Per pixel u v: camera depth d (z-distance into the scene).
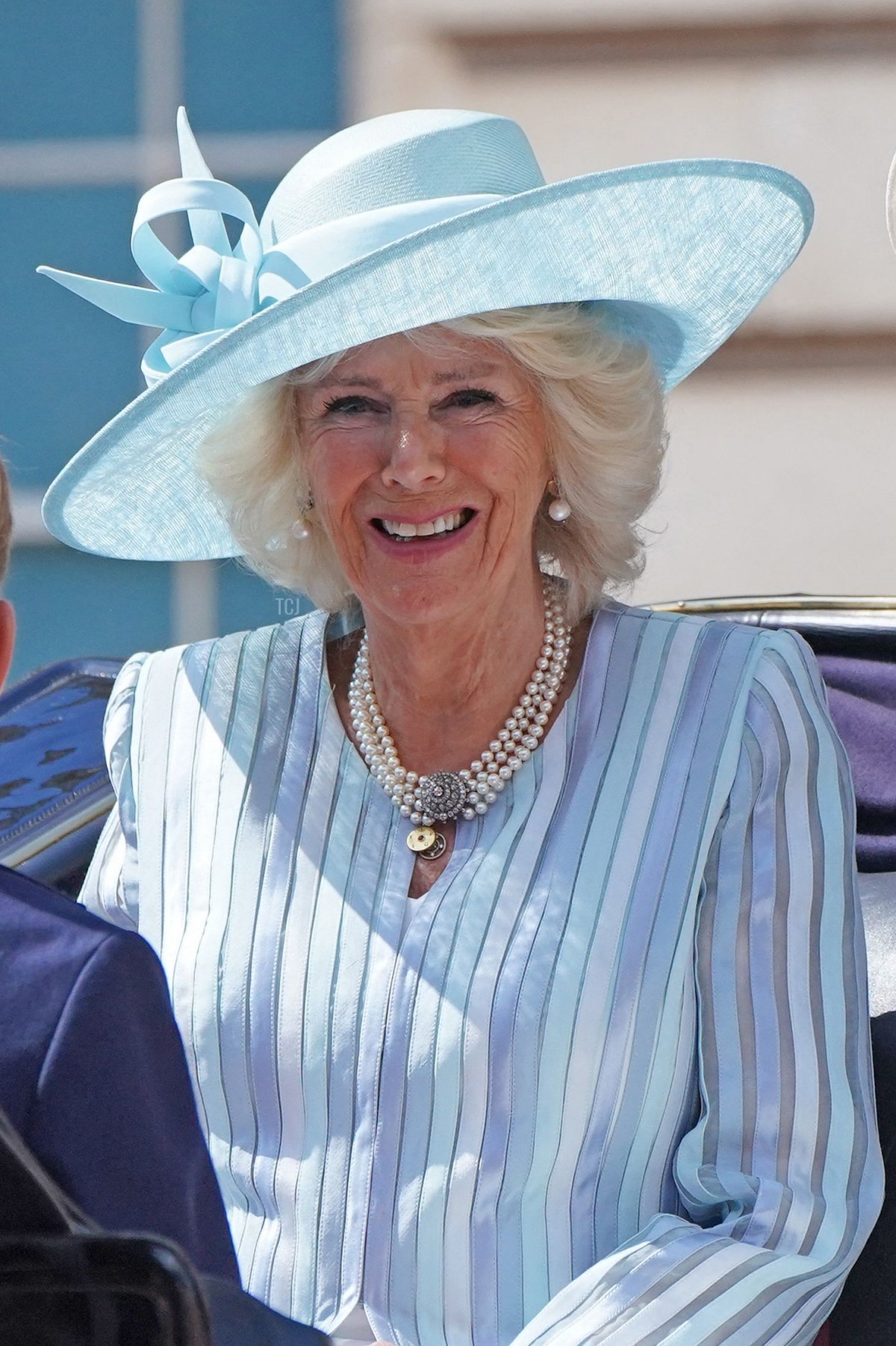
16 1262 3.65
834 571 16.45
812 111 15.78
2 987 4.53
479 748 7.79
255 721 8.26
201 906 7.91
